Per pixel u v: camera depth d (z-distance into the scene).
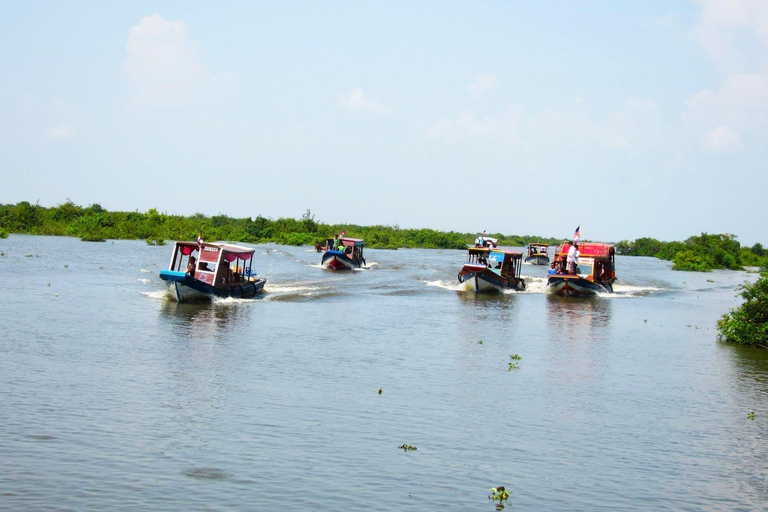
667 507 13.33
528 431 17.30
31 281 41.16
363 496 12.97
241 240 108.62
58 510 11.76
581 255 51.59
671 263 106.75
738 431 18.16
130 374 20.59
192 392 19.05
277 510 12.20
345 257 61.06
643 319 38.56
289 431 16.30
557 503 13.20
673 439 17.30
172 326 28.78
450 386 21.20
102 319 29.53
